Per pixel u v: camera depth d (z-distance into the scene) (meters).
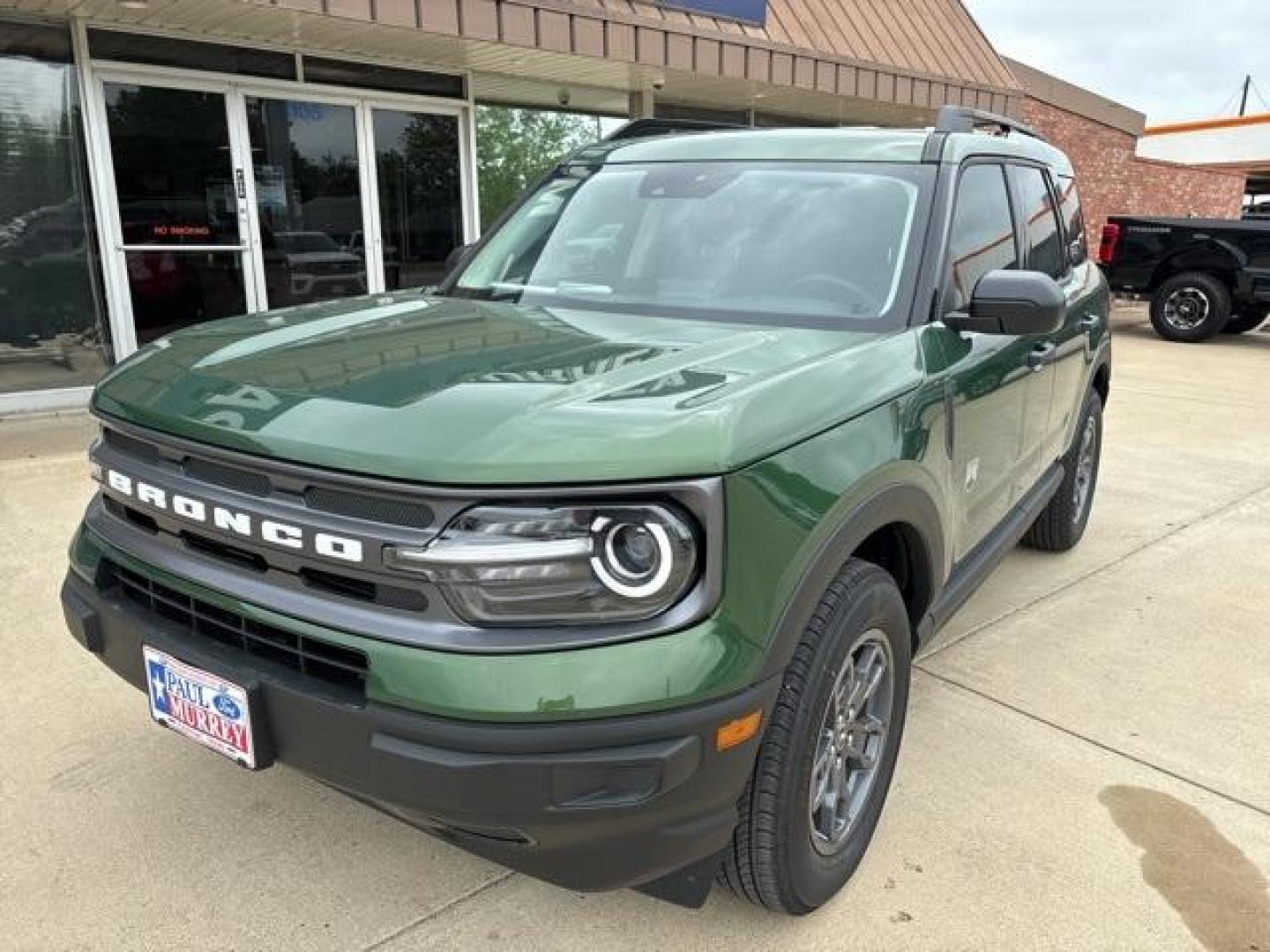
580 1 8.52
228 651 2.07
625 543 1.80
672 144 3.69
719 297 2.95
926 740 3.26
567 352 2.37
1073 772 3.09
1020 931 2.41
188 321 8.05
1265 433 8.04
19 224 7.18
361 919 2.39
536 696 1.75
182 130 7.76
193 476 2.10
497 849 1.88
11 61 6.95
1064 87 16.11
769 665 1.93
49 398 7.40
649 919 2.41
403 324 2.70
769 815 2.12
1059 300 2.69
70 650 3.67
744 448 1.88
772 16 10.45
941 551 2.75
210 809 2.79
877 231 3.00
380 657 1.83
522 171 10.35
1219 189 20.67
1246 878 2.62
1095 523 5.65
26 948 2.27
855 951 2.33
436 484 1.77
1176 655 3.94
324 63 8.42
